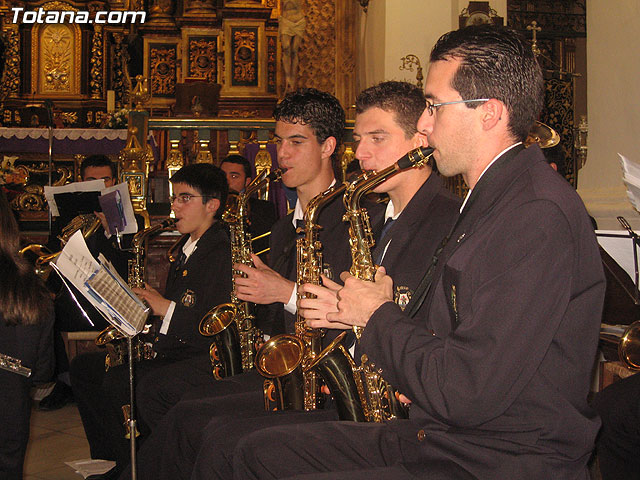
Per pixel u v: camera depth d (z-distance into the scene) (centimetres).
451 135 200
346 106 1325
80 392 421
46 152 984
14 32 1382
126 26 1429
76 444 498
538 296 175
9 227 313
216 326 376
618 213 438
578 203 188
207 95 1152
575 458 182
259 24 1382
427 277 250
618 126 457
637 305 324
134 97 666
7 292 305
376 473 193
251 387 332
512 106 196
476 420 178
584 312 184
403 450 212
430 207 273
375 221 307
